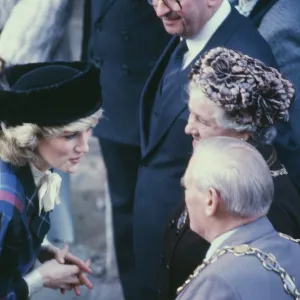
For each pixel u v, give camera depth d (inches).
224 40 501.4
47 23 641.6
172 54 530.0
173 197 521.3
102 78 639.1
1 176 415.2
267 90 429.1
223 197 349.1
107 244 732.0
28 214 429.7
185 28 501.0
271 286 338.3
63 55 670.5
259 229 353.4
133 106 629.9
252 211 351.3
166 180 522.6
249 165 351.3
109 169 666.8
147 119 551.2
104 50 631.8
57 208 713.6
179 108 506.3
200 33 505.7
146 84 547.5
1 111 408.8
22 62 638.5
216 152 356.8
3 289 422.6
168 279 464.8
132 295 658.8
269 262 342.6
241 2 577.6
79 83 409.7
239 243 350.6
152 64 618.2
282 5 556.4
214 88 426.3
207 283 341.1
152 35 610.5
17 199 414.6
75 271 479.2
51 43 649.6
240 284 336.2
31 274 462.6
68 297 594.2
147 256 549.6
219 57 434.0
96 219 818.8
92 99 417.1
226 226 354.9
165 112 514.3
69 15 654.5
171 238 463.8
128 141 633.6
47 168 430.9
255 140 438.0
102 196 859.4
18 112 405.7
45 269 469.1
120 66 627.2
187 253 449.1
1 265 417.1
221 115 428.1
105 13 621.6
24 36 638.5
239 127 430.3
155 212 531.8
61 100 405.7
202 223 360.2
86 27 660.1
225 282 336.8
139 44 614.9
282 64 554.3
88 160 925.2
